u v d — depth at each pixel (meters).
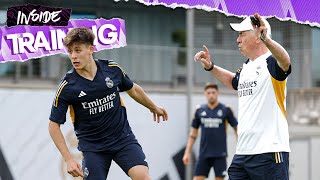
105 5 53.22
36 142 35.41
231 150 39.19
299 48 42.19
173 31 58.62
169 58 41.81
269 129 18.14
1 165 34.59
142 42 57.41
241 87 18.73
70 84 16.73
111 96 17.12
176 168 38.06
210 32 44.75
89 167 17.25
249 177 18.75
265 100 18.14
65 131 35.44
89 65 16.66
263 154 18.12
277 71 17.80
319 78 43.19
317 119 41.59
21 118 35.22
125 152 17.44
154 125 37.75
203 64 19.62
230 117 35.91
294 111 41.72
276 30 41.72
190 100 37.88
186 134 38.31
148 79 41.28
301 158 40.03
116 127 17.44
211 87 35.78
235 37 44.62
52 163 35.56
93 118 17.11
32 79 38.44
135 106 37.34
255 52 18.55
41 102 35.69
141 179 17.12
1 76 38.50
